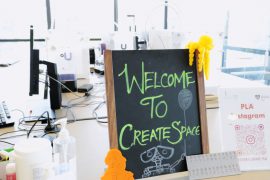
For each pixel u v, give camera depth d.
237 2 4.39
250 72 3.96
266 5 3.97
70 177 0.76
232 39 4.39
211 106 1.43
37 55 1.40
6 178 0.75
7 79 2.59
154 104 0.81
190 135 0.85
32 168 0.72
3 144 1.12
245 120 0.91
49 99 1.67
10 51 4.47
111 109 0.75
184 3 5.00
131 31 2.99
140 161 0.79
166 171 0.81
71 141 0.82
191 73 0.86
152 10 4.40
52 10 4.79
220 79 2.06
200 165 0.82
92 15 4.95
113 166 0.73
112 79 0.76
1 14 4.55
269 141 0.90
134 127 0.79
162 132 0.82
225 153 0.85
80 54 2.25
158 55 0.82
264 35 4.04
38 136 1.19
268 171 0.88
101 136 1.17
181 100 0.85
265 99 0.93
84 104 1.69
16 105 1.68
